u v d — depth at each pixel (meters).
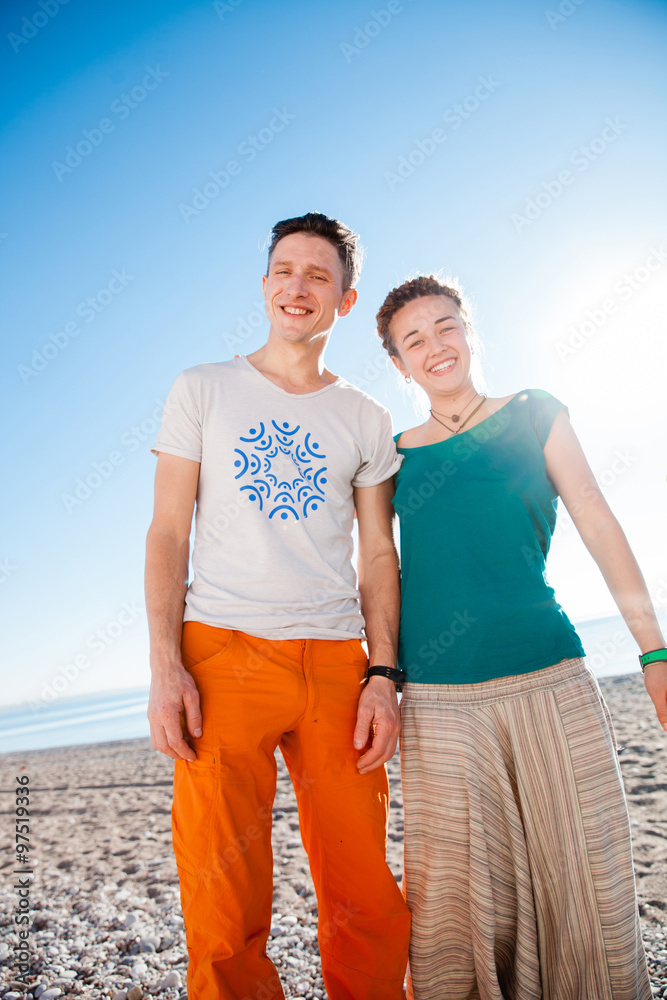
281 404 2.17
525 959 1.82
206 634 1.91
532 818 1.88
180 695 1.78
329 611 2.03
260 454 2.07
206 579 2.00
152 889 3.58
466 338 2.46
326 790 1.90
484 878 1.85
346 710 1.98
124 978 2.55
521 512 2.11
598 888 1.79
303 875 3.50
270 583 1.97
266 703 1.85
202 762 1.78
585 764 1.85
